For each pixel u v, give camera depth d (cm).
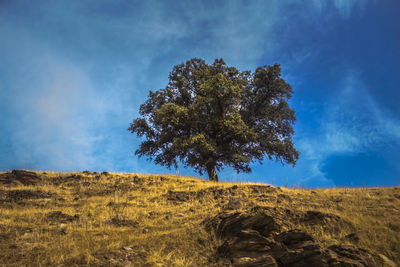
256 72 2630
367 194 1188
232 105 2319
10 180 1678
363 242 696
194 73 2516
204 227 838
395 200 1055
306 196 1221
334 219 819
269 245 652
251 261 599
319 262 576
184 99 2544
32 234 849
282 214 833
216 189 1462
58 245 739
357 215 883
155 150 2570
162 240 766
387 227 778
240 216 779
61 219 1070
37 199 1416
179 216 1088
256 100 2608
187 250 701
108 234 859
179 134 2386
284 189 1421
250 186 1455
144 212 1177
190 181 1859
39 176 1828
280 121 2555
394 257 629
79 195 1524
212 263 632
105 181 1811
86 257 631
